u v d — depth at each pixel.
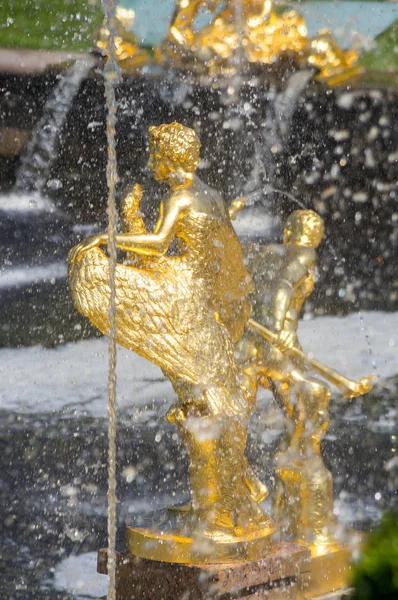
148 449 16.47
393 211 37.41
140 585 9.16
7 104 32.66
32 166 34.84
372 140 34.94
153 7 25.41
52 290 29.69
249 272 10.86
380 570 7.80
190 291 9.35
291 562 9.38
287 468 10.48
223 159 33.66
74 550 11.94
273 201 35.12
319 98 31.44
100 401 19.58
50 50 30.20
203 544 9.05
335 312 31.22
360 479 14.70
